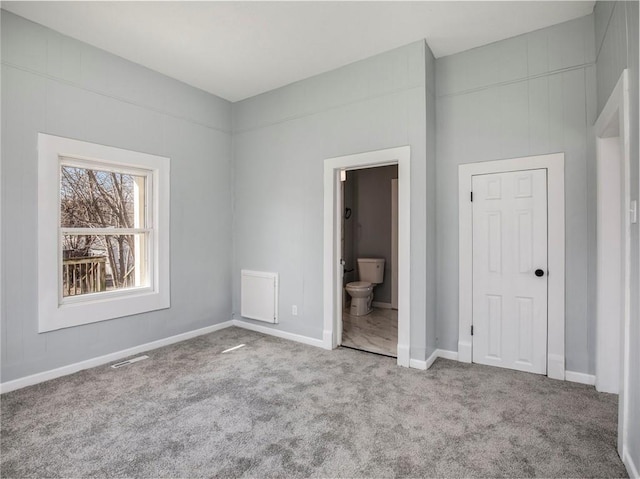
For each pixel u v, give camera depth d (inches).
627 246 68.9
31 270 104.3
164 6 98.0
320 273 141.3
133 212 134.3
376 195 218.1
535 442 75.7
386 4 97.7
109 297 125.3
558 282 107.7
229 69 136.3
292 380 108.0
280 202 153.6
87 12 100.2
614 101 77.9
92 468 67.6
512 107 114.4
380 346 139.7
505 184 115.9
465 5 98.2
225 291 168.1
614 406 90.7
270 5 98.0
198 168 154.0
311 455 71.6
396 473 66.2
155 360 124.9
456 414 87.2
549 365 109.1
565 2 97.1
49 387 102.7
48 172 107.4
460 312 124.0
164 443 75.6
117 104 124.9
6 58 99.1
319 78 140.7
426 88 117.4
